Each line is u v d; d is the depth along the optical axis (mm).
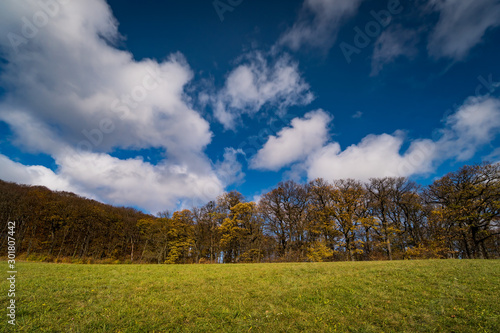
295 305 8234
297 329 6453
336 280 11641
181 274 14289
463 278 10820
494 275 11102
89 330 6199
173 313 7508
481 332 5883
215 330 6414
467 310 7207
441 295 8570
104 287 10383
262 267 17656
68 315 7137
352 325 6590
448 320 6641
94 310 7547
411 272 12789
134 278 12547
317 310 7699
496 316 6605
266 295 9422
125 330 6254
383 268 14641
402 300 8312
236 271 15633
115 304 8164
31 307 7520
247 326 6629
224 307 8031
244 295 9461
